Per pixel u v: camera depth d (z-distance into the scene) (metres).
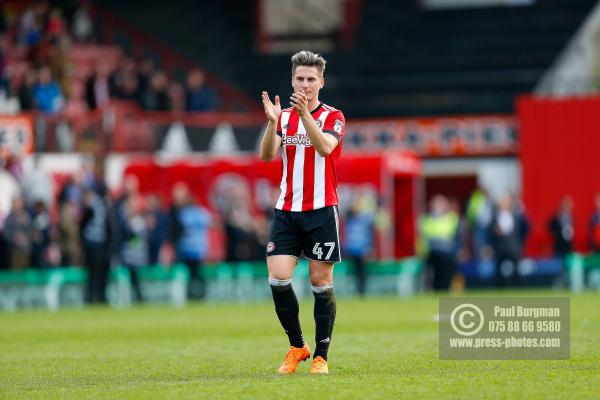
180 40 128.50
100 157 89.69
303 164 30.86
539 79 124.50
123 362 36.84
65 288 79.44
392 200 93.50
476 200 88.94
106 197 77.00
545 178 95.75
